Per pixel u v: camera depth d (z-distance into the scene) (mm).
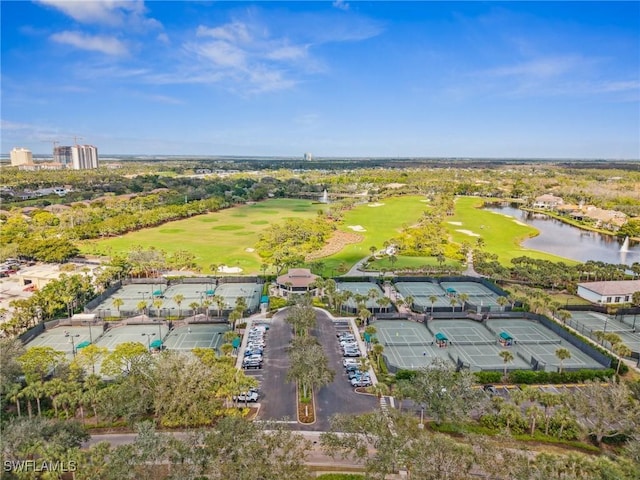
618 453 55625
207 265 146500
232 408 62781
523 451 52844
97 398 59406
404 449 46406
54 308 99250
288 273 122062
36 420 50250
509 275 130250
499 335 90250
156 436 48062
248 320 100500
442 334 91250
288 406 66500
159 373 60969
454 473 43656
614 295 113125
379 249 167625
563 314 99625
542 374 73688
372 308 106375
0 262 146875
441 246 162875
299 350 69875
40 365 66312
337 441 49562
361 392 70750
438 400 59375
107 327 96000
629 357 83438
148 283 127125
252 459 44438
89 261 151875
